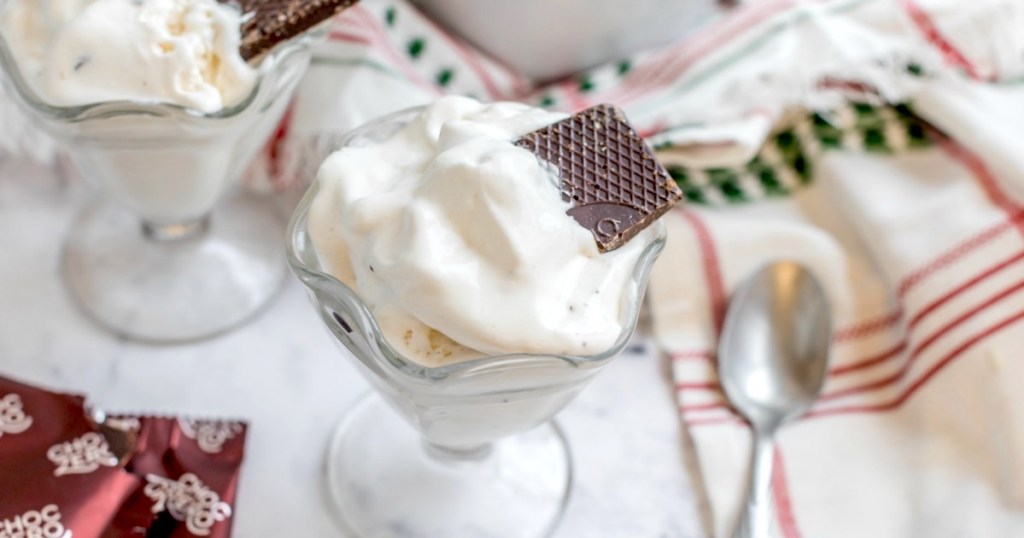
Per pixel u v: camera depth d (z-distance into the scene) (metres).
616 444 0.58
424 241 0.47
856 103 0.64
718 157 0.61
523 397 0.49
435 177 0.48
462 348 0.48
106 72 0.53
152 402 0.57
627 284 0.49
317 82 0.60
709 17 0.65
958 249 0.59
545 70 0.64
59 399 0.54
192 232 0.62
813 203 0.63
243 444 0.56
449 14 0.62
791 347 0.59
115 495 0.52
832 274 0.60
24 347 0.58
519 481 0.57
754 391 0.58
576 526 0.56
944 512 0.56
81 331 0.59
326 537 0.55
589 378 0.50
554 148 0.50
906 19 0.63
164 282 0.60
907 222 0.60
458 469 0.57
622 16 0.62
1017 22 0.63
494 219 0.48
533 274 0.48
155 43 0.53
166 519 0.53
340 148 0.51
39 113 0.53
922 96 0.63
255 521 0.55
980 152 0.61
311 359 0.59
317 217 0.49
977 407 0.57
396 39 0.62
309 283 0.48
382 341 0.47
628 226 0.49
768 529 0.55
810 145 0.64
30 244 0.61
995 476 0.56
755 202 0.63
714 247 0.61
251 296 0.60
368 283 0.49
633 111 0.62
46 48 0.54
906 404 0.58
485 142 0.49
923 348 0.58
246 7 0.55
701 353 0.59
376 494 0.56
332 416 0.58
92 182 0.59
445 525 0.56
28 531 0.51
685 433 0.58
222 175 0.57
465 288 0.47
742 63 0.62
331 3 0.54
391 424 0.58
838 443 0.57
